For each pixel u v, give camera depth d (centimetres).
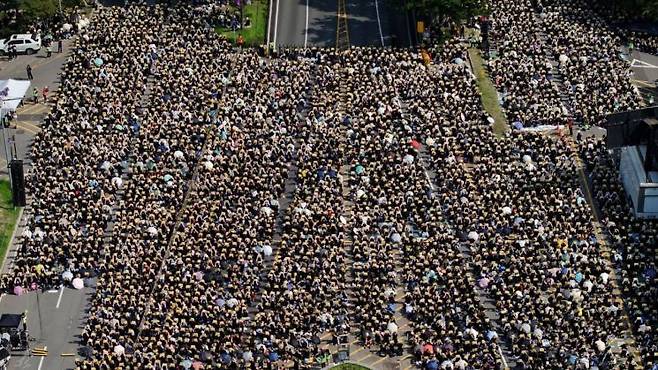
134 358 16300
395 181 19738
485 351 16425
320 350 16750
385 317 17050
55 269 18312
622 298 17712
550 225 18788
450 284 17438
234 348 16538
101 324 16888
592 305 17238
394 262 18100
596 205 19788
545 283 17625
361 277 17775
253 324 16950
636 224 19100
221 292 17425
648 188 19012
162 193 19538
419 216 18975
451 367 16138
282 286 17525
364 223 18750
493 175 19788
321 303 17250
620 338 17025
